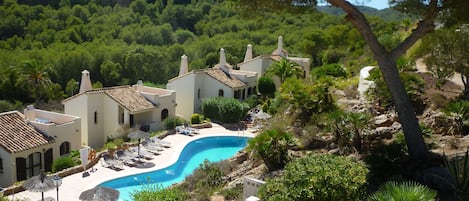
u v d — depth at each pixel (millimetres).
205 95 42781
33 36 64250
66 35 66938
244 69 50688
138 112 33000
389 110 18312
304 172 10539
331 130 16812
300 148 17047
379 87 18953
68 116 28750
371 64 34156
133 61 67625
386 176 12938
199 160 26875
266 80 43688
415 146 13992
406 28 42812
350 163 11016
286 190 10398
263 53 68125
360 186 10477
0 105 52625
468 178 11250
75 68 63469
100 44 68625
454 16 13633
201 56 74438
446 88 20922
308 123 19312
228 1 15805
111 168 23703
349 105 20531
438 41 20078
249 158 18844
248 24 80938
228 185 16422
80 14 73875
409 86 18734
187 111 41719
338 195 10016
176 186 18016
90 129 32531
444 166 12867
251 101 42281
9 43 61344
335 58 58281
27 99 58406
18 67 57031
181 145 28906
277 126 20234
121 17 79250
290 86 21641
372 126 16469
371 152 14359
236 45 71500
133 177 22656
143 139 28344
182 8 87250
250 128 35125
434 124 16625
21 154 23938
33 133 25594
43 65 60031
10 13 63438
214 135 32094
